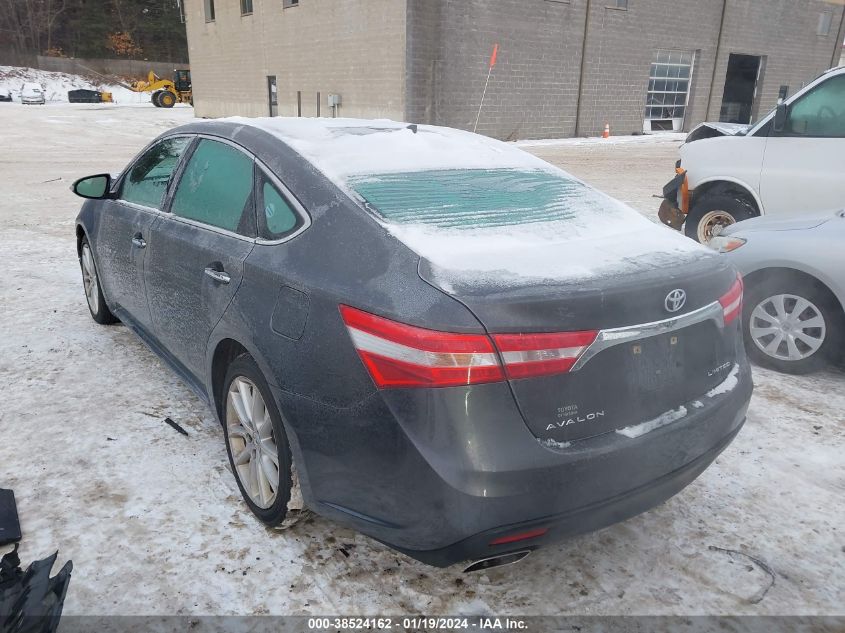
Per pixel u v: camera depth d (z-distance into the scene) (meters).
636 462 2.15
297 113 26.67
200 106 33.59
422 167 2.89
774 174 6.25
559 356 2.01
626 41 25.83
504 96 23.41
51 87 59.50
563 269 2.17
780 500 2.97
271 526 2.67
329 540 2.66
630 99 26.88
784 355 4.30
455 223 2.44
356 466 2.15
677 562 2.58
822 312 4.10
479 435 1.95
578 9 24.12
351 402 2.13
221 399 2.99
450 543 2.03
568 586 2.45
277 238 2.59
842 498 2.99
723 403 2.42
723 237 4.59
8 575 1.97
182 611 2.28
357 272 2.22
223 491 2.95
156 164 3.82
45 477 3.01
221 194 3.04
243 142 3.01
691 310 2.29
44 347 4.52
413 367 1.98
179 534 2.65
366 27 22.22
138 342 4.65
